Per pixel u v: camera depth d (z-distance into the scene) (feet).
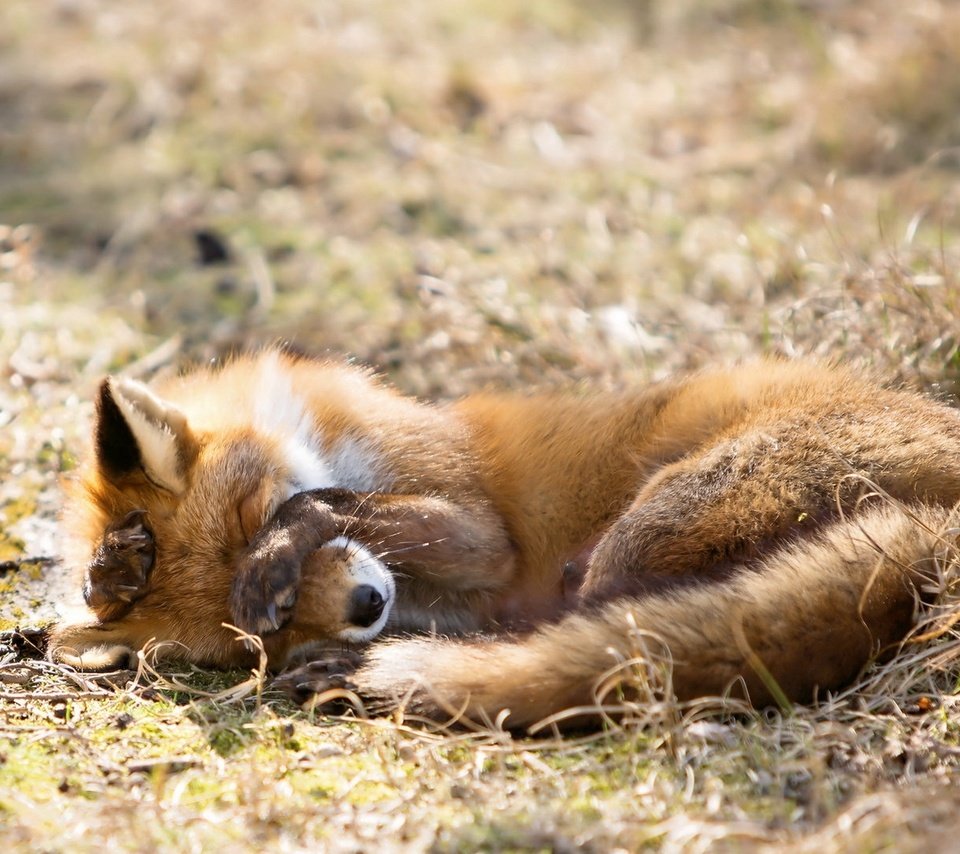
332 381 34.09
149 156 63.67
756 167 61.67
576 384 41.27
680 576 28.91
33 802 22.18
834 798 21.88
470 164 63.26
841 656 25.71
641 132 66.85
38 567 34.42
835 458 29.37
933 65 65.82
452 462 33.40
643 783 22.89
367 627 28.89
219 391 32.89
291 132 65.46
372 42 76.54
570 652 25.58
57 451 39.93
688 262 52.80
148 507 29.58
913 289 41.16
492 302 48.83
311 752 24.61
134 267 54.13
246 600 27.66
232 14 80.38
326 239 56.24
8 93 71.05
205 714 26.40
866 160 60.64
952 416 31.83
